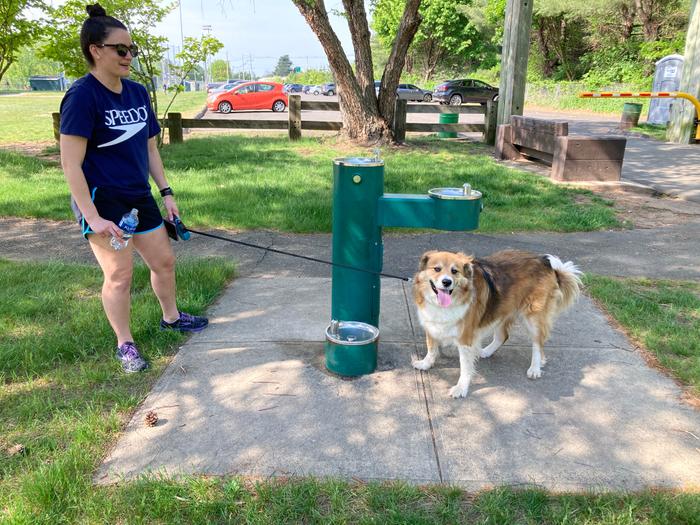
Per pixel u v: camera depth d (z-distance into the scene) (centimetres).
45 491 249
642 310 461
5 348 379
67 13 1188
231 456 284
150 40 1292
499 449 292
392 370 374
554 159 1009
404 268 577
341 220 361
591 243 670
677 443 297
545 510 248
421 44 5441
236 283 531
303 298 493
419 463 280
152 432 303
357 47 1291
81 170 323
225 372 366
